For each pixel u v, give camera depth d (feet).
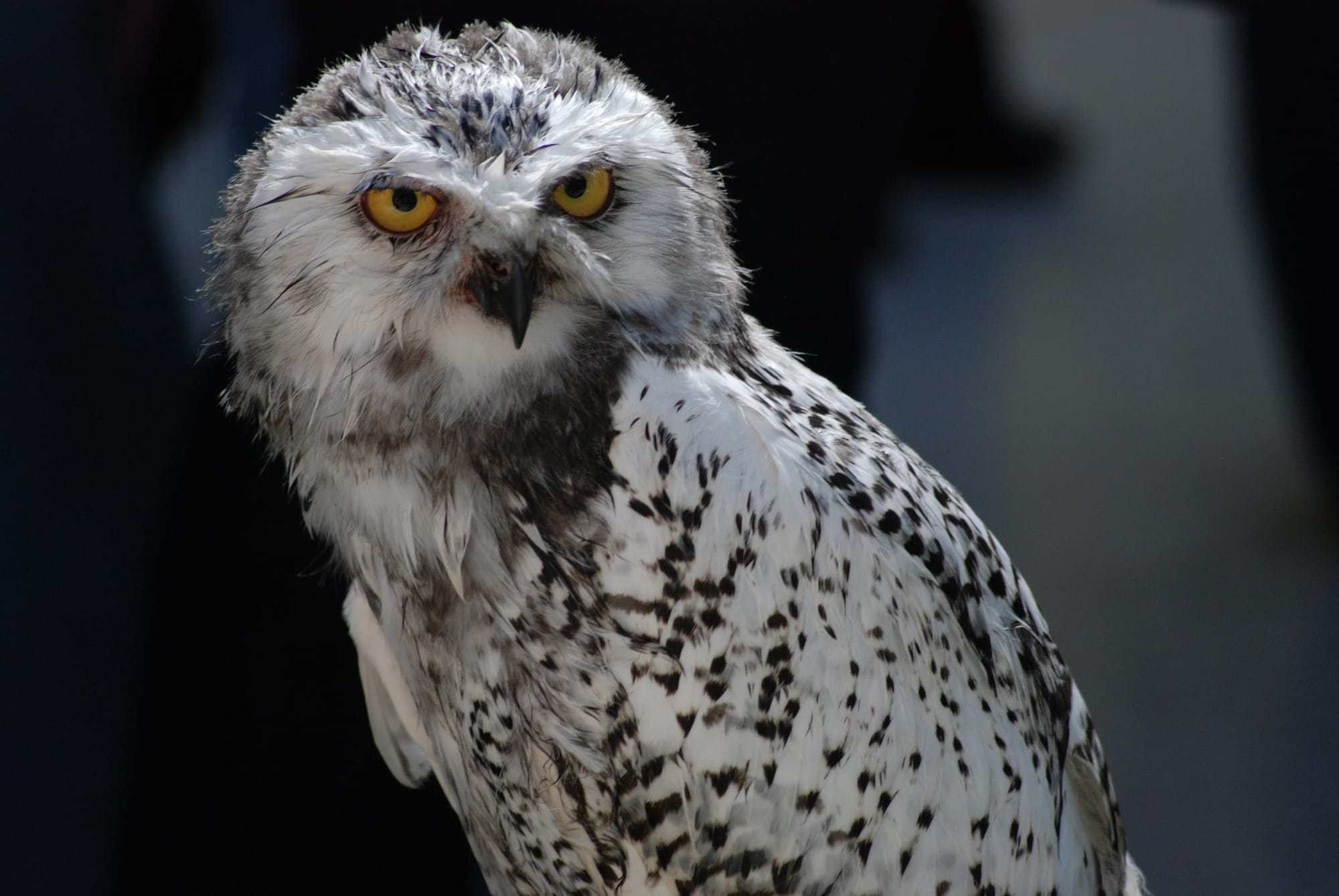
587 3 14.30
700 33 14.32
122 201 14.75
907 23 14.39
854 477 13.85
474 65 13.83
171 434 14.78
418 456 13.82
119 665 14.65
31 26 14.64
